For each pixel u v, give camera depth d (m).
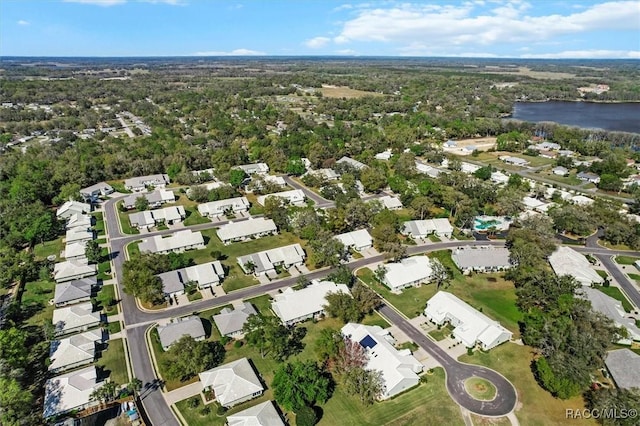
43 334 95.06
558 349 84.62
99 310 105.12
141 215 155.75
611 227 144.38
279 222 152.00
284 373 77.25
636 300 112.19
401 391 81.06
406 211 170.25
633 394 72.88
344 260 132.00
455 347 93.94
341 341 87.25
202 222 158.88
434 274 117.88
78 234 141.12
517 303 107.31
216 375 80.31
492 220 157.25
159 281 109.00
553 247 132.50
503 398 80.00
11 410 69.56
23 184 168.62
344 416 75.31
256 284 117.88
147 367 86.06
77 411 75.00
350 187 184.25
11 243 132.88
